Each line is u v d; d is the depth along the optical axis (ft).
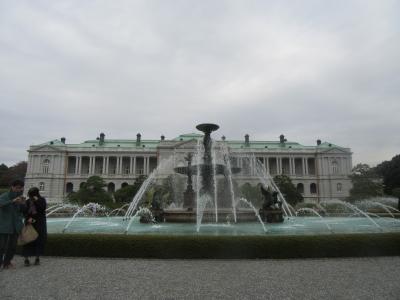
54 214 137.80
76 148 388.37
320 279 33.50
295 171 409.08
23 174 444.14
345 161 383.86
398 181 325.42
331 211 190.90
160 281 32.58
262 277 34.22
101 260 42.75
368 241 45.55
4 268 37.86
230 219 75.20
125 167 407.85
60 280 32.91
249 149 384.27
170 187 171.42
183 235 45.78
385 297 27.68
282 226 69.72
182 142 365.81
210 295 28.19
